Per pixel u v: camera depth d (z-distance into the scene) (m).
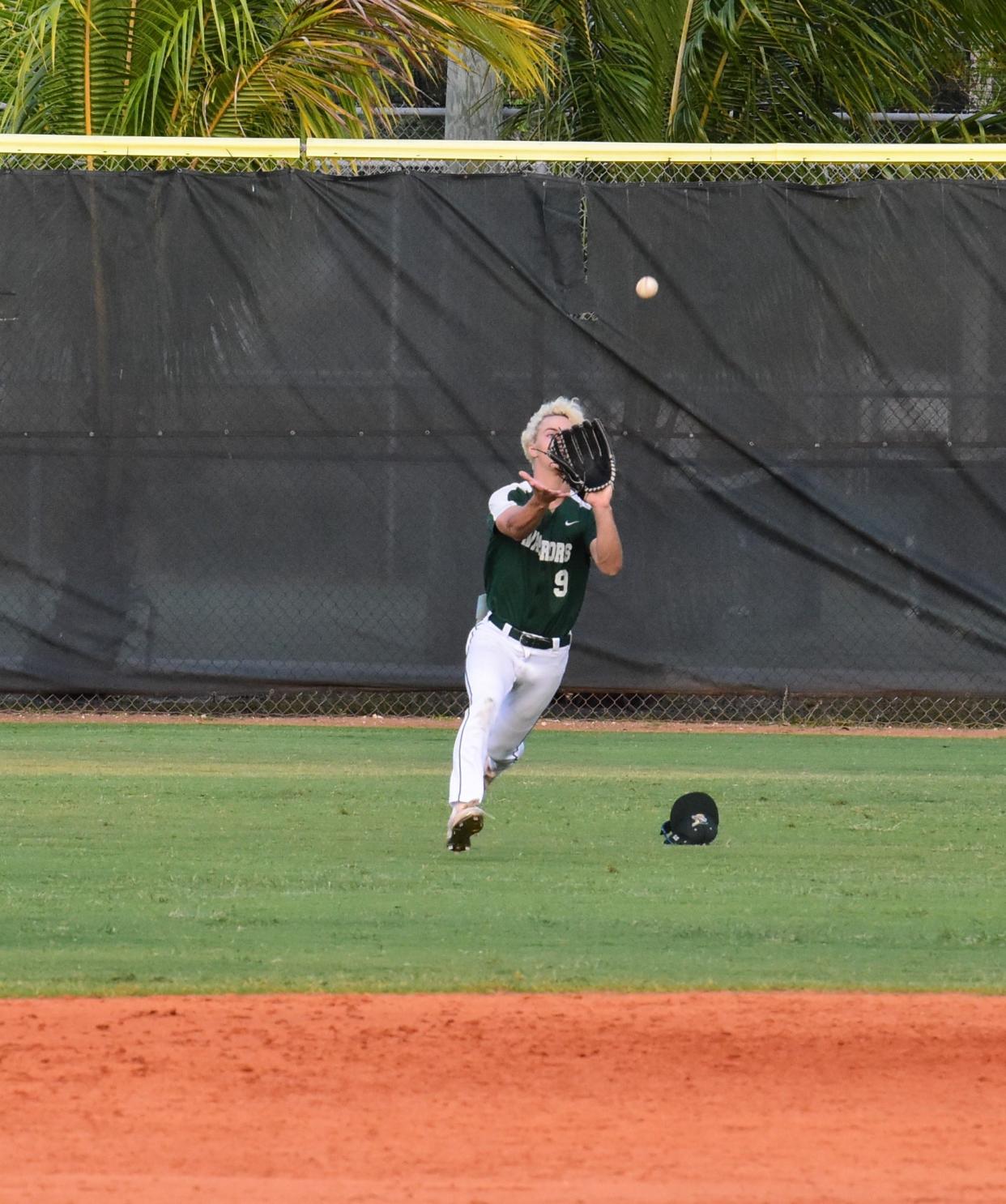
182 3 41.91
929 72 48.00
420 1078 13.09
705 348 37.47
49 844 23.34
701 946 17.61
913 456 37.38
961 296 37.34
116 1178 10.80
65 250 37.62
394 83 45.91
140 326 37.66
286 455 37.66
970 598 37.44
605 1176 10.96
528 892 20.31
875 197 37.34
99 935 17.84
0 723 36.72
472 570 37.62
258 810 26.45
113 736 35.00
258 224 37.53
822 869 22.14
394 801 27.53
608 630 37.59
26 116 43.69
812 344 37.44
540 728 37.31
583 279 37.50
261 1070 13.24
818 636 37.56
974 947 17.72
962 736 36.66
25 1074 13.06
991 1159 11.41
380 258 37.50
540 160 37.50
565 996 15.52
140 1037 14.07
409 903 19.61
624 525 37.56
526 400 37.50
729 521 37.53
